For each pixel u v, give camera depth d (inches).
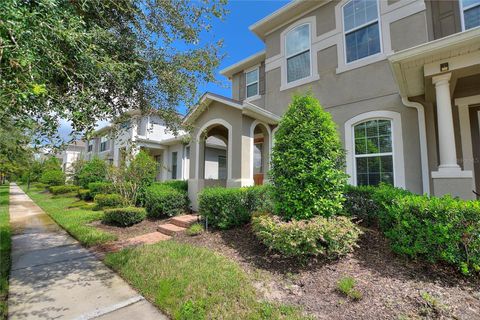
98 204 482.0
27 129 122.4
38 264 201.5
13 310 133.0
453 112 272.1
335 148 208.5
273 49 438.0
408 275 146.6
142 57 183.9
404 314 114.3
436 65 210.5
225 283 150.6
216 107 365.7
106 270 188.5
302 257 174.4
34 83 101.7
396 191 201.5
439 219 147.6
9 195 847.7
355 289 135.5
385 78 307.1
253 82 494.3
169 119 222.1
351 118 331.3
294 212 198.7
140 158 402.9
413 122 284.5
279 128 225.1
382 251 176.7
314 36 382.3
